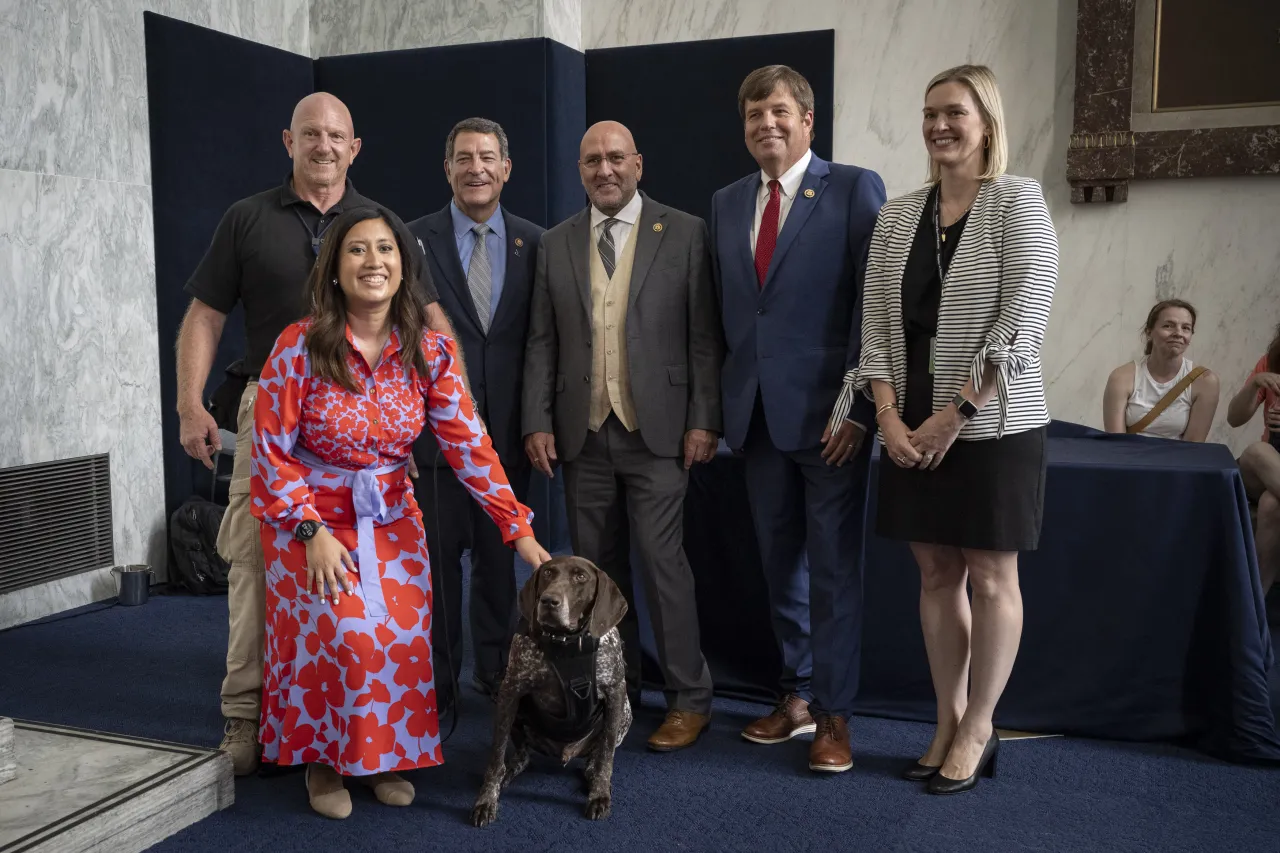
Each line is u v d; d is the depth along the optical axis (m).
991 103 2.71
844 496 3.08
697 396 3.23
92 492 4.95
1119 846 2.61
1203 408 4.64
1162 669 3.23
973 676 2.90
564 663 2.68
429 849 2.62
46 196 4.70
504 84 5.85
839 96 6.01
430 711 2.85
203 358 3.23
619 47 6.28
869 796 2.90
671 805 2.85
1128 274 5.59
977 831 2.69
